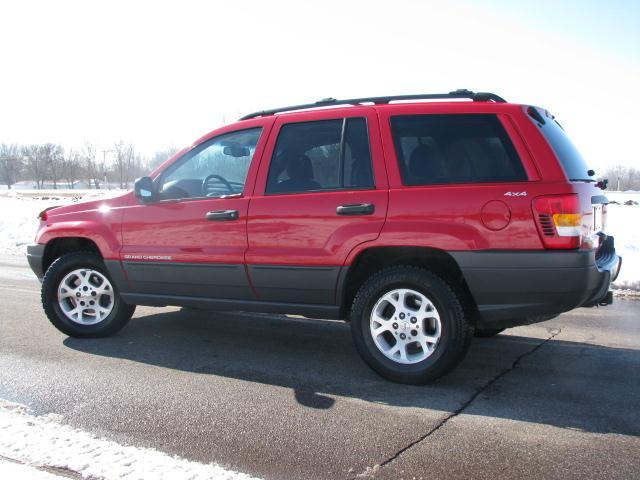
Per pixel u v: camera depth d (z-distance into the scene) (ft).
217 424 11.18
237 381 13.79
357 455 9.87
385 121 13.93
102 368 14.78
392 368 13.39
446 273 13.43
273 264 14.51
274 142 15.10
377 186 13.57
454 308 12.80
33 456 9.73
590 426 11.10
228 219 15.10
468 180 12.89
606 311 21.88
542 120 13.42
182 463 9.53
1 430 10.79
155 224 16.24
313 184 14.38
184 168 16.47
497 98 13.62
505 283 12.42
